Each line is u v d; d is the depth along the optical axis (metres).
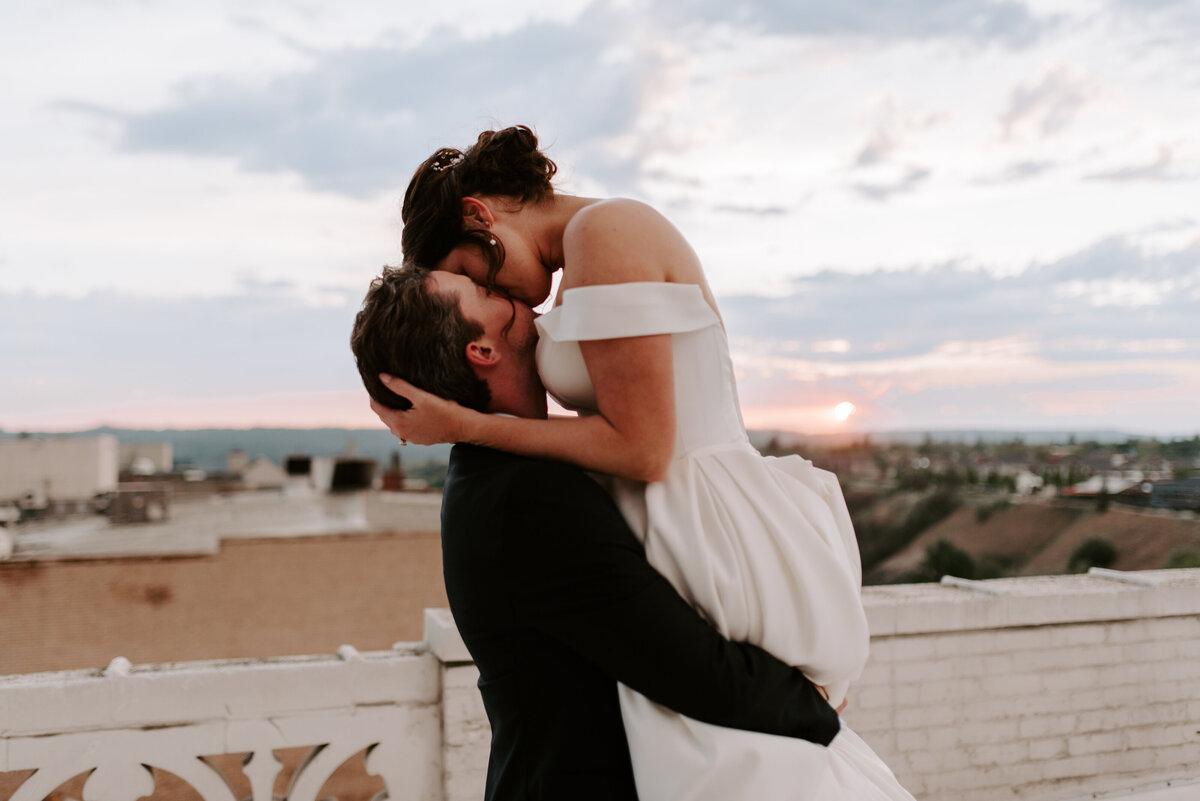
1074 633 3.23
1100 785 3.21
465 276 1.13
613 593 0.94
